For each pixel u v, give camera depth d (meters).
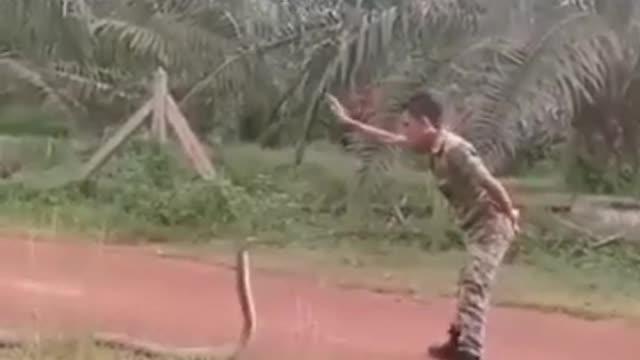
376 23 13.45
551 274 10.51
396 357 6.46
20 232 10.97
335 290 9.06
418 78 12.66
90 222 11.68
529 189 13.31
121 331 6.54
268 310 7.86
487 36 12.56
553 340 7.55
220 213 12.12
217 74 17.28
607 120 13.19
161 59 17.83
